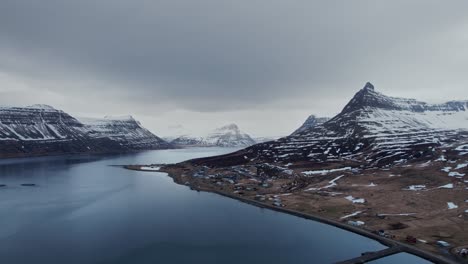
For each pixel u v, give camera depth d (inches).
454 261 4795.8
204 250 5600.4
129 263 5093.5
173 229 6648.6
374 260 5032.0
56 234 6299.2
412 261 4972.9
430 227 6215.6
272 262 5142.7
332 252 5482.3
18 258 5226.4
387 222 6663.4
